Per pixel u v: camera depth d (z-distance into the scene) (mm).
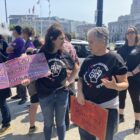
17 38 6000
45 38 3646
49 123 3787
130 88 4898
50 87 3650
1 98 4930
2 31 9203
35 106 4883
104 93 2881
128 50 4977
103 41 2807
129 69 4824
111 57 2861
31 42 6363
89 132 3010
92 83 2906
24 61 3779
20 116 5863
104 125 2785
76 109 3145
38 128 5129
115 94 2920
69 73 3822
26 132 5004
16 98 7164
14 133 4961
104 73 2844
